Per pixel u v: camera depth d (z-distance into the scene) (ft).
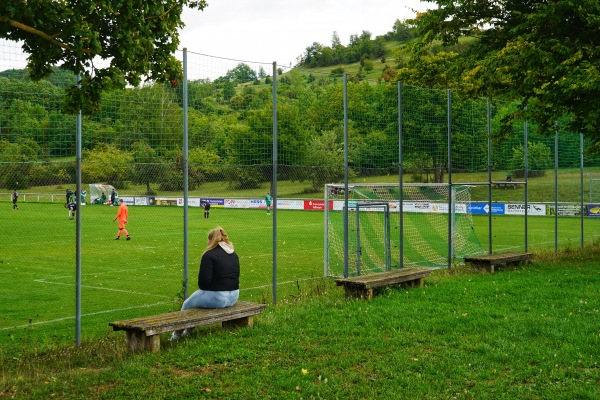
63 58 24.54
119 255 77.56
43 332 35.76
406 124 54.60
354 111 50.85
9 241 95.09
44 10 22.16
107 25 24.36
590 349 26.11
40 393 22.04
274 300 40.22
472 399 21.17
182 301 35.22
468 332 29.60
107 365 25.91
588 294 38.29
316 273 60.34
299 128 45.21
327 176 62.69
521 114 58.75
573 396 21.15
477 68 59.31
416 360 25.21
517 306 34.99
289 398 21.39
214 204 191.21
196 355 26.30
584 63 50.44
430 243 84.99
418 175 56.18
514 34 59.11
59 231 112.16
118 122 34.04
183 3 26.68
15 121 29.86
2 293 50.21
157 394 21.85
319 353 26.50
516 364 24.58
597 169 142.00
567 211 140.87
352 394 21.71
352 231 88.43
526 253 57.52
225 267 30.73
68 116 31.89
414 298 38.45
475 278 47.01
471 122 61.31
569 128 62.03
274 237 40.40
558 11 53.31
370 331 29.84
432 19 64.08
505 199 146.82
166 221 137.18
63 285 54.39
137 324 26.96
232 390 22.24
